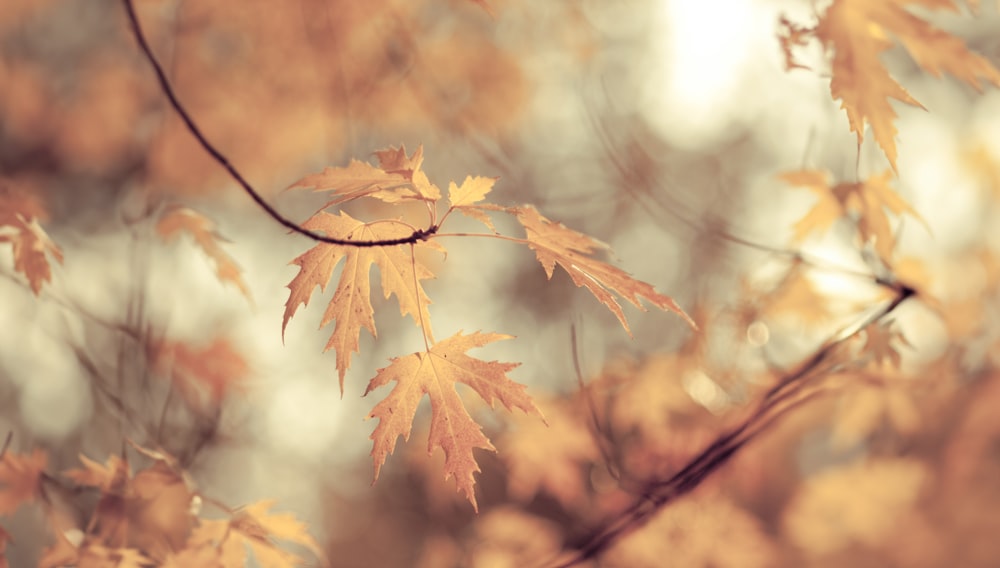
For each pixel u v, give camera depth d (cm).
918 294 264
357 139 382
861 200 252
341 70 354
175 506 237
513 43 379
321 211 177
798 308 296
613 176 442
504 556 381
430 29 360
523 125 438
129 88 478
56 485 241
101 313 364
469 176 175
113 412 307
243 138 391
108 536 233
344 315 175
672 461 323
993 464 441
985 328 358
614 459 296
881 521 464
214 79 374
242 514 242
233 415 388
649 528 321
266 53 357
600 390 337
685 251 414
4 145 498
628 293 170
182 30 360
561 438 337
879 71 191
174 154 394
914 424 340
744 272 346
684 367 328
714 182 563
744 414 302
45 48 516
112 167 488
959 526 464
